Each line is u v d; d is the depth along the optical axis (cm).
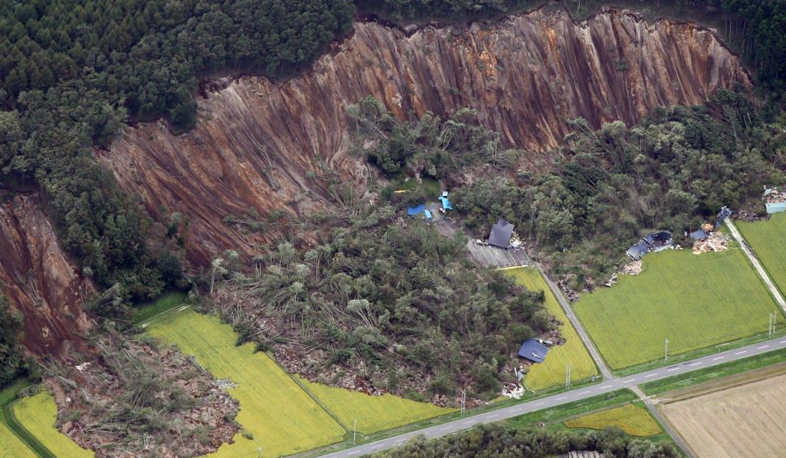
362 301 19188
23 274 18912
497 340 18962
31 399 17825
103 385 18038
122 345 18675
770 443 17412
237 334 19162
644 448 16938
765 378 18612
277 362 18675
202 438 17112
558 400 18250
